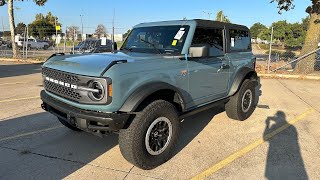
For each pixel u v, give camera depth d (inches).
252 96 239.6
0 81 425.1
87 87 134.8
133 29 208.8
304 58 528.4
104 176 143.2
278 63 716.0
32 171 146.7
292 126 222.5
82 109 139.4
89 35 1219.9
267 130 212.5
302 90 384.2
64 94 148.3
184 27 180.2
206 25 189.5
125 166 153.6
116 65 134.8
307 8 493.4
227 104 229.0
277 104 296.4
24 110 254.8
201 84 182.7
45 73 164.7
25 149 172.6
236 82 217.9
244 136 199.8
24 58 842.8
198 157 165.5
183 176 144.3
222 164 156.9
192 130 210.8
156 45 182.1
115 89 132.1
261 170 150.3
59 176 142.4
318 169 151.8
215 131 209.2
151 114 142.4
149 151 146.3
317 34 522.9
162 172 147.9
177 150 174.7
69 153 168.2
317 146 182.5
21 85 387.9
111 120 131.3
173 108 154.6
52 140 187.0
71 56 166.6
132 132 138.4
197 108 184.2
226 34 208.7
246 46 240.2
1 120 225.9
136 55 165.6
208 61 187.2
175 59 163.2
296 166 154.8
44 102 165.9
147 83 144.9
